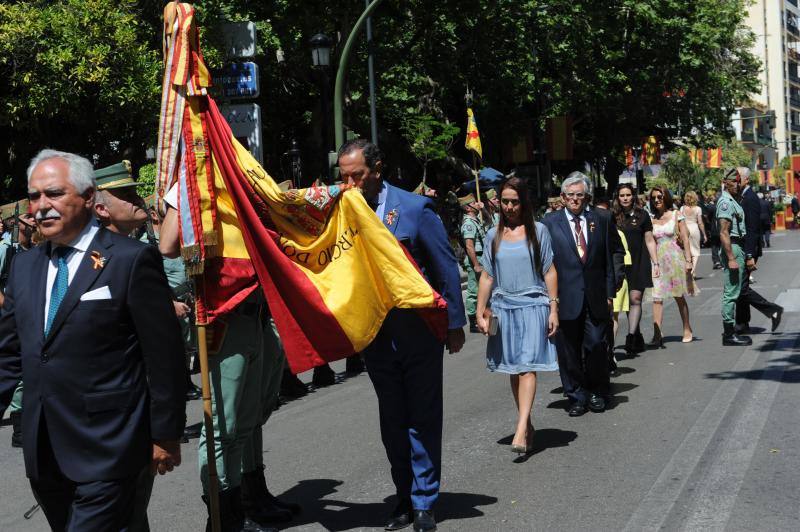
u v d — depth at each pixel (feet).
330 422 27.63
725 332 37.86
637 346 37.55
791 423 23.81
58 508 12.44
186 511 19.66
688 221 70.79
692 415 25.52
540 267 22.56
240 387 16.25
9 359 12.46
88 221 12.14
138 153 70.44
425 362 17.15
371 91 75.05
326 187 16.88
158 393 11.89
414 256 17.49
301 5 77.41
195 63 16.39
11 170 71.31
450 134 98.63
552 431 24.86
